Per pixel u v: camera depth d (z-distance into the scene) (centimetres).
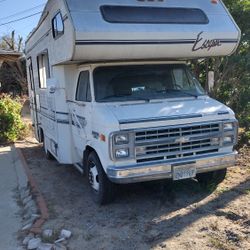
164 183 679
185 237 497
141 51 605
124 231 527
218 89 911
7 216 627
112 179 548
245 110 884
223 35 647
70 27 575
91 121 607
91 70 634
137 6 616
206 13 655
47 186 752
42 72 926
